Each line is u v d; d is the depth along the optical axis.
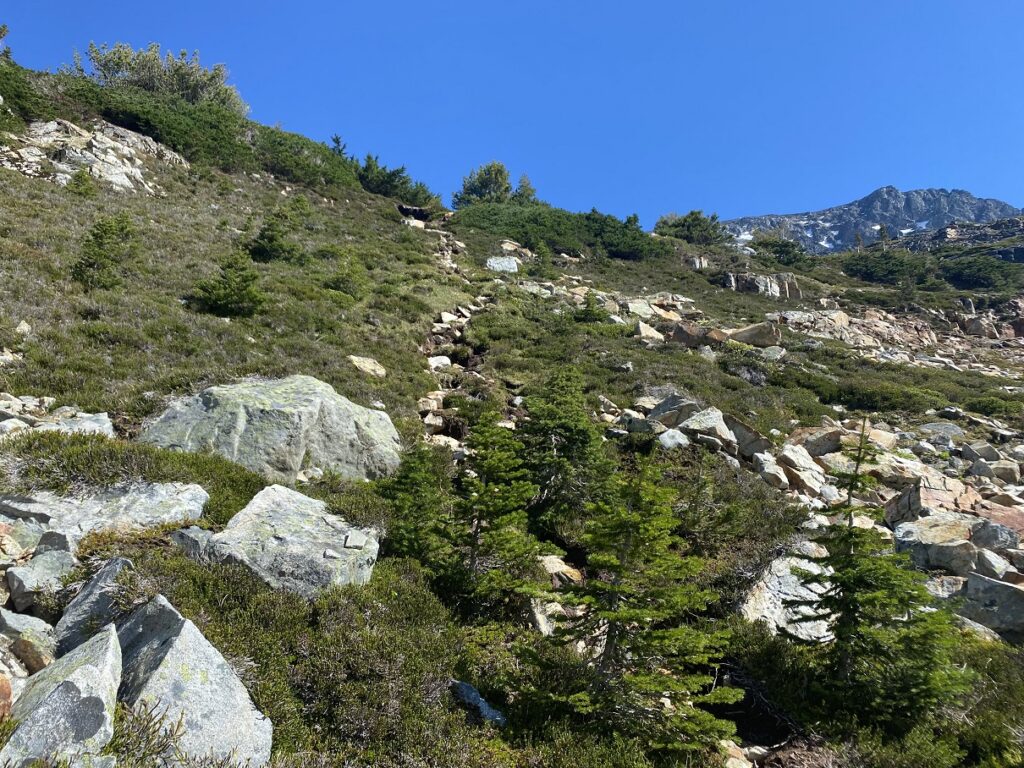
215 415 10.64
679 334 30.00
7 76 35.81
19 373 11.91
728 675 7.63
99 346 14.10
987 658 8.05
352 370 17.00
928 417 22.56
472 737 5.55
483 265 42.94
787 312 42.81
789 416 20.48
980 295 61.47
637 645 6.21
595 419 16.84
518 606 8.34
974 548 10.58
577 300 36.16
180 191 35.03
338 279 26.03
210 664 4.85
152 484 7.71
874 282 70.69
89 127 37.53
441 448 13.60
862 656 7.09
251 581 6.48
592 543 6.74
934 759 5.92
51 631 5.35
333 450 11.36
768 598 9.21
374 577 7.66
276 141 51.38
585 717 6.30
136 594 5.62
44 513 6.71
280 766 4.63
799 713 6.86
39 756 3.77
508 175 89.69
